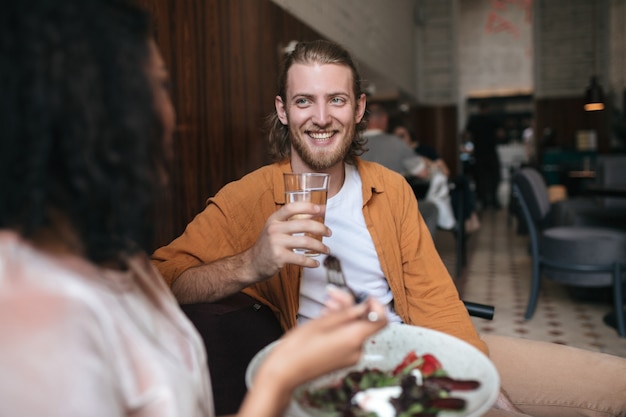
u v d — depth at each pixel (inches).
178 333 25.0
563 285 184.1
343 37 231.6
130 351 20.4
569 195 273.3
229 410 43.9
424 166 168.6
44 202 18.3
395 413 28.3
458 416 27.5
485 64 605.6
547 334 135.7
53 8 17.8
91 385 17.3
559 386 52.3
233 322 46.4
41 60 17.4
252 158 148.8
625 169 208.4
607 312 153.7
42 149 17.6
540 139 427.5
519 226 290.2
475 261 225.5
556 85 422.6
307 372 22.5
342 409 29.1
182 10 112.5
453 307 54.5
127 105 19.3
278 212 40.5
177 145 110.0
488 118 427.2
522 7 587.5
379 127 169.2
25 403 16.5
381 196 56.0
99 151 18.6
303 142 52.7
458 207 204.2
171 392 20.8
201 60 120.3
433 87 446.6
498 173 430.3
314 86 51.2
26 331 17.1
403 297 54.6
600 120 411.2
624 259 135.8
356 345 23.1
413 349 36.1
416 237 56.8
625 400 50.8
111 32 19.1
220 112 129.4
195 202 117.6
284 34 169.3
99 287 20.1
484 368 31.4
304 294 52.1
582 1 412.5
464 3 602.5
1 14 17.4
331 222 54.1
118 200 19.4
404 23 374.6
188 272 47.4
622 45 380.2
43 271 18.4
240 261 43.8
